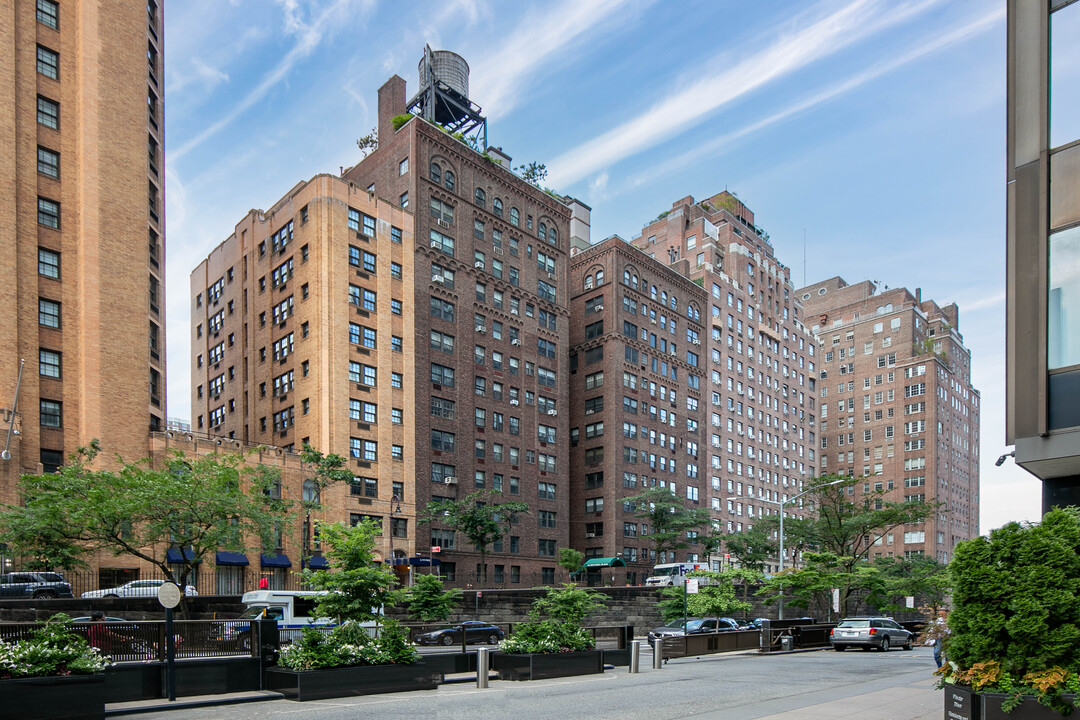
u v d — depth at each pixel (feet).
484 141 274.77
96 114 154.30
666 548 250.57
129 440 150.61
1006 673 37.29
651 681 76.28
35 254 142.51
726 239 360.69
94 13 156.87
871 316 467.52
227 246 240.12
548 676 77.46
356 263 199.62
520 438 242.37
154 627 59.16
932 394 433.07
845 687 71.87
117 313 152.25
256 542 160.97
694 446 309.22
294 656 62.85
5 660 47.01
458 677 76.33
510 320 245.86
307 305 196.95
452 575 210.59
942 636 62.39
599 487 271.69
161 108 181.27
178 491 98.27
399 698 61.21
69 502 94.79
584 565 239.91
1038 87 51.80
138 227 158.51
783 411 374.63
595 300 286.87
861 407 461.78
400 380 205.46
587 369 284.61
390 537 189.88
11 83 140.97
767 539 259.60
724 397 331.98
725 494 322.75
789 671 88.48
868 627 124.26
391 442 199.72
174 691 56.24
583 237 339.16
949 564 40.93
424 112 270.87
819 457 401.70
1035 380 49.62
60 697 47.29
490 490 202.90
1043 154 50.88
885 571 258.16
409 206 219.82
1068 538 37.81
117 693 55.62
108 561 140.26
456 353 225.35
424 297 217.77
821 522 224.94
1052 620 37.01
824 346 485.97
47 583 110.52
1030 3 52.90
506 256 248.32
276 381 207.21
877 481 445.37
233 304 232.94
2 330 134.21
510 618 145.69
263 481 118.42
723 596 138.00
